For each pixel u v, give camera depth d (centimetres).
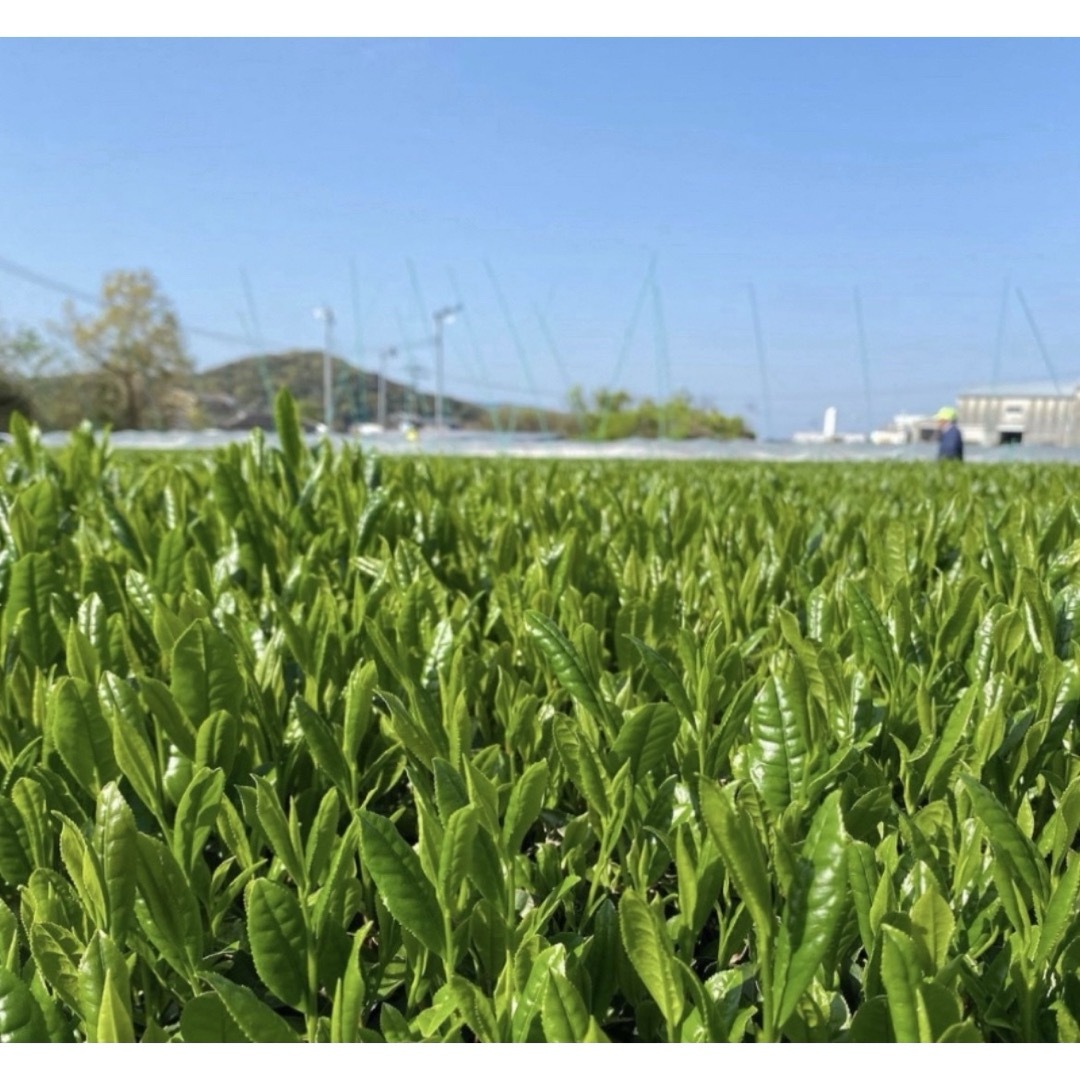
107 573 166
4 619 150
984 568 206
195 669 113
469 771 86
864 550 259
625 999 96
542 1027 76
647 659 113
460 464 739
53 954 78
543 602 166
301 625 141
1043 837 91
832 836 68
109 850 77
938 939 70
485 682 144
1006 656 137
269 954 76
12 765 110
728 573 207
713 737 115
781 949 67
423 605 159
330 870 90
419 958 89
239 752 119
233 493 229
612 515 301
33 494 221
